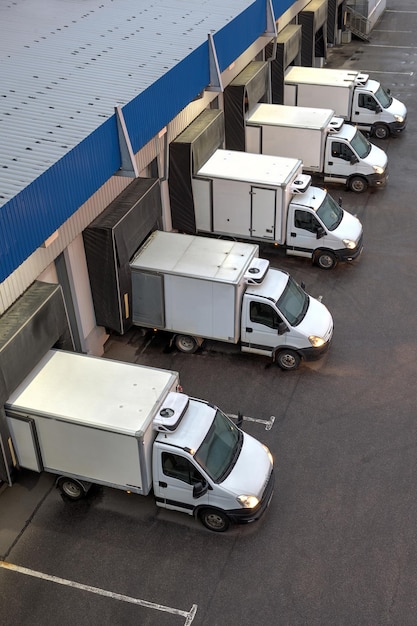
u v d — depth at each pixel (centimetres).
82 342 1809
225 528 1415
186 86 1980
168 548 1393
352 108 3212
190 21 2283
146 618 1262
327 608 1271
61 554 1387
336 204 2352
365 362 1891
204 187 2233
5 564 1370
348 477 1542
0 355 1336
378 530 1420
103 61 1909
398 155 3100
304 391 1791
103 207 1789
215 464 1390
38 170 1320
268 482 1427
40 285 1548
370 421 1692
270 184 2159
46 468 1457
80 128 1498
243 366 1881
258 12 2588
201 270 1792
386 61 4222
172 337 1941
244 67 2811
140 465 1348
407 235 2491
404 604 1273
